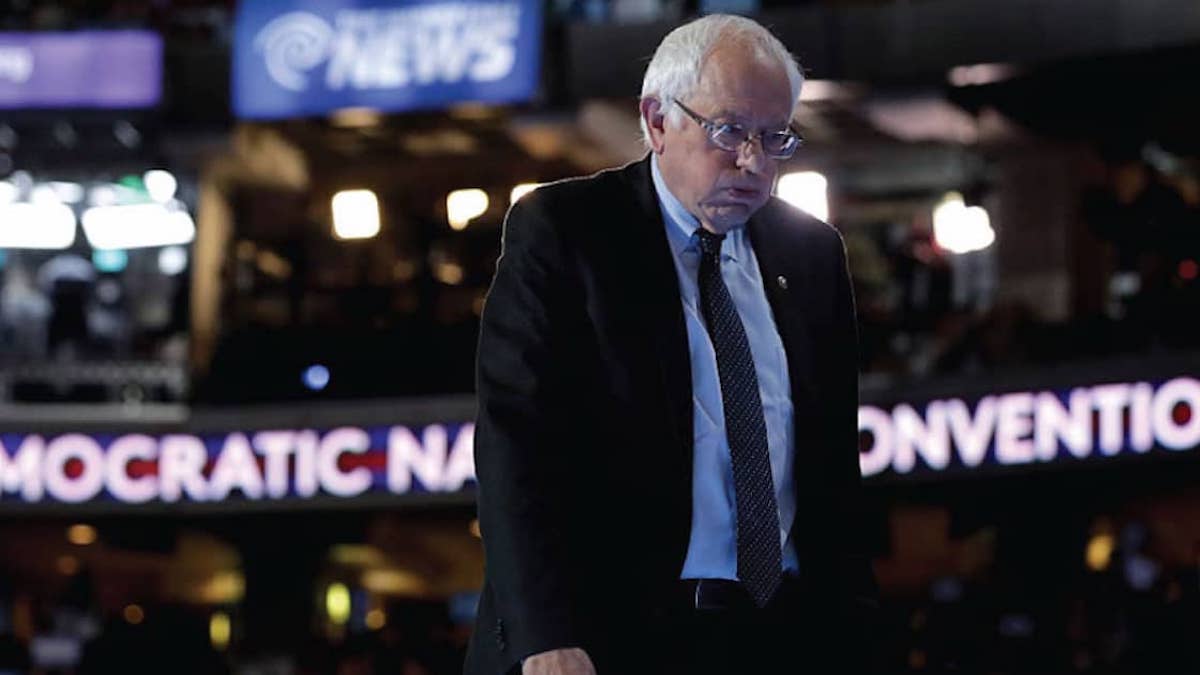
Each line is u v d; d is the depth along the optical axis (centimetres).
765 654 780
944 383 3500
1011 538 3606
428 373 4062
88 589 3966
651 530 771
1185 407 3256
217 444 4028
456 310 4134
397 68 4106
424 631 3734
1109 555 3375
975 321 3759
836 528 806
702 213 782
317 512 4197
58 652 3753
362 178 4659
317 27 4150
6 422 4066
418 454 3938
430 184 4628
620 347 779
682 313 788
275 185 4606
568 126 4188
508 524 755
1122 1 3656
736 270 807
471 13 4069
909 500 3716
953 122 4050
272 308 4419
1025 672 3112
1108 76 3853
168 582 4597
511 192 4578
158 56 4206
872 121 4131
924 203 4378
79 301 4297
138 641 3428
